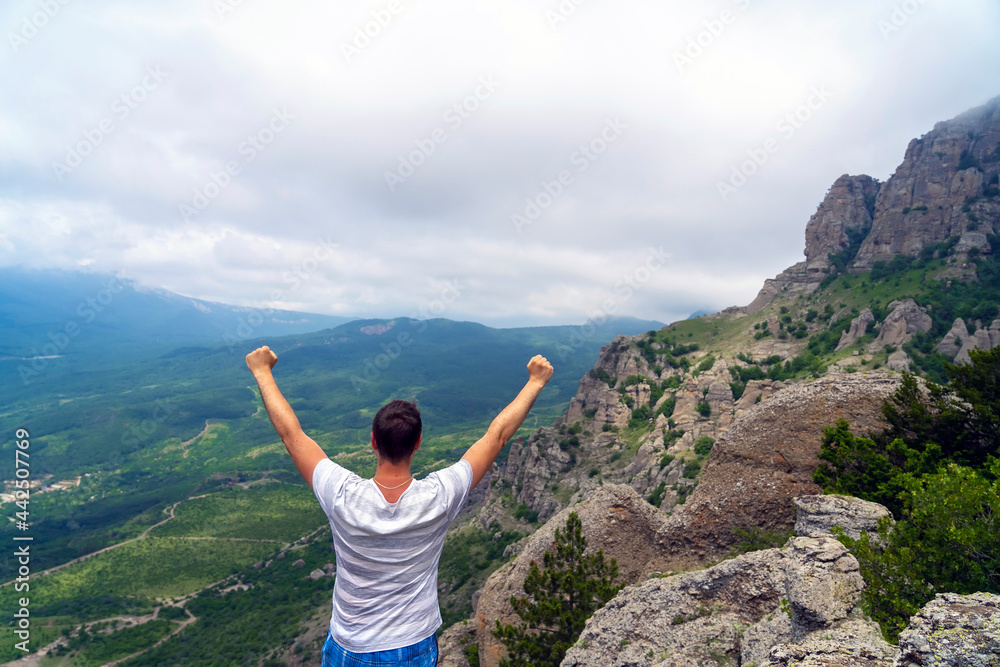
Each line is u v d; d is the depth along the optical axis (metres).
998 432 17.31
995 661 4.66
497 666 20.45
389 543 2.38
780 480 20.14
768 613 12.15
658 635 13.23
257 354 2.89
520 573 22.19
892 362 133.62
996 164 186.88
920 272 174.88
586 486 122.69
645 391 159.38
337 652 2.48
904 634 5.49
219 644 120.75
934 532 10.62
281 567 175.88
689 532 21.20
